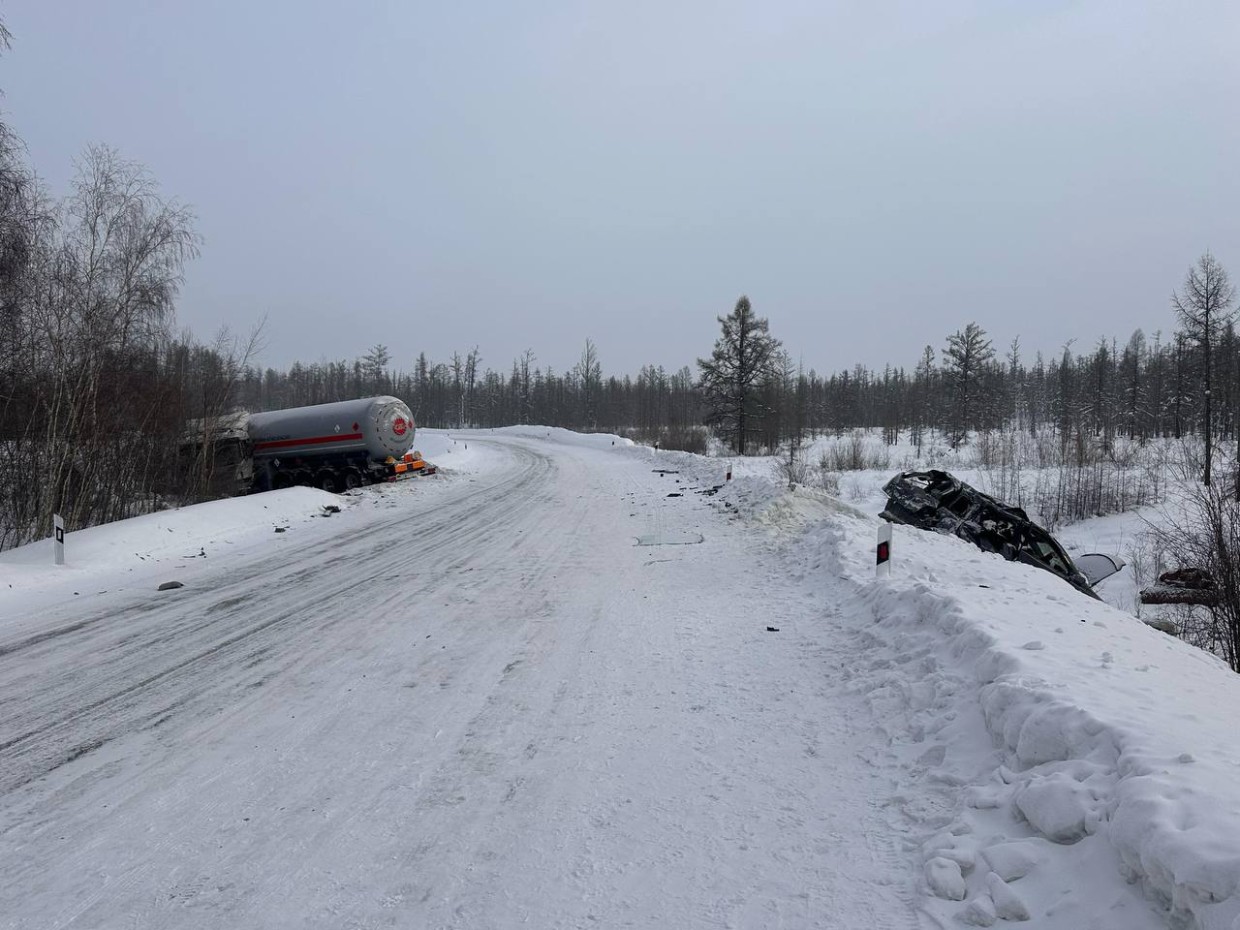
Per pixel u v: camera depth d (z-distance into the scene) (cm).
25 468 1614
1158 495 2348
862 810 382
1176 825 254
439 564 1138
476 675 627
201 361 2292
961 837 331
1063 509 2423
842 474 3039
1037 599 714
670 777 433
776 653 649
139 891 336
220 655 711
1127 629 661
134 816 406
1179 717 362
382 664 666
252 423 2569
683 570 1026
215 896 330
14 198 1427
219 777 452
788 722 502
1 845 379
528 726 516
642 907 312
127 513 1869
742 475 2058
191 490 2158
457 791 425
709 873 335
